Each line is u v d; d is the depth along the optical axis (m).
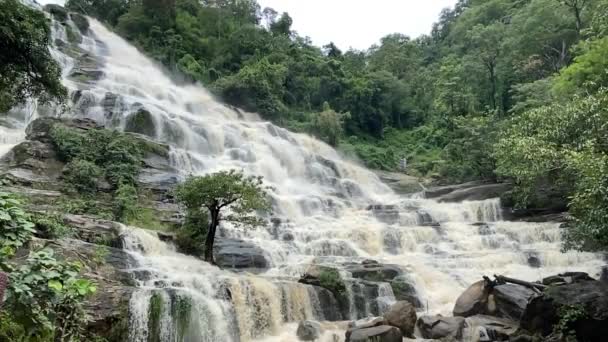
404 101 59.53
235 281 13.86
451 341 13.12
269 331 13.91
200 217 18.58
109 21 54.53
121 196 18.66
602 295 12.42
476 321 14.21
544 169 16.31
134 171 21.00
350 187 35.25
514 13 57.34
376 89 56.16
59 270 5.68
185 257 16.84
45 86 13.08
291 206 26.52
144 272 13.82
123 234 15.62
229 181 16.61
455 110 50.41
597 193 11.61
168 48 49.00
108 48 45.25
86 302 10.72
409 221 27.16
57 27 41.09
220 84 45.69
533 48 44.59
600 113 14.53
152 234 16.91
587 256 20.48
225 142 32.56
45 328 5.48
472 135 34.56
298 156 35.56
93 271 12.55
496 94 50.53
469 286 17.66
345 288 16.17
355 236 22.84
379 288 16.73
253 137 34.91
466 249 23.59
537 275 19.42
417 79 64.88
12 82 12.42
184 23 54.41
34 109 26.39
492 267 20.62
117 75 36.50
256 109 45.19
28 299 5.26
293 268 17.80
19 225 5.75
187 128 30.41
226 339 12.89
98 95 29.25
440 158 44.81
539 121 18.73
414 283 17.77
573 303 12.36
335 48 67.62
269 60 52.88
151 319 11.58
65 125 22.39
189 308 12.29
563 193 25.50
